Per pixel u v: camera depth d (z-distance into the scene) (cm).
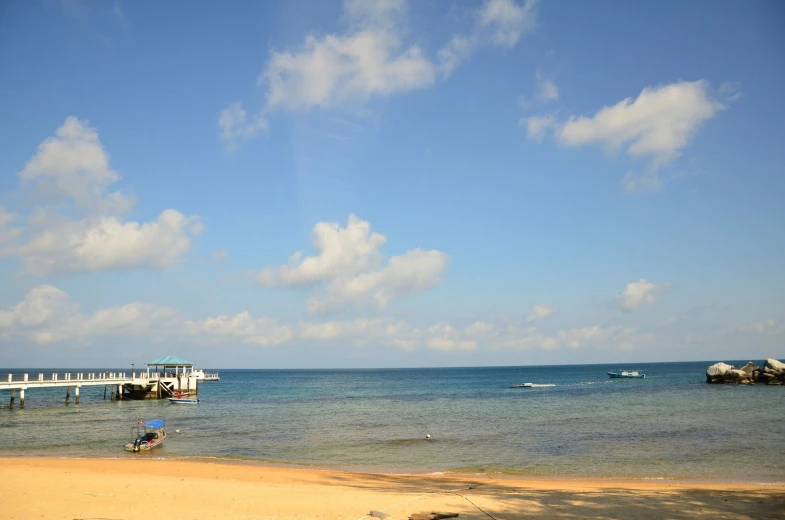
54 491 1958
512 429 4425
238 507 1764
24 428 4541
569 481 2520
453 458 3181
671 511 1766
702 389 9388
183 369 8419
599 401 7262
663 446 3472
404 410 6341
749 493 2097
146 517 1619
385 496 1970
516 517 1661
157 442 3659
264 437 4088
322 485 2284
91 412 6016
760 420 4709
